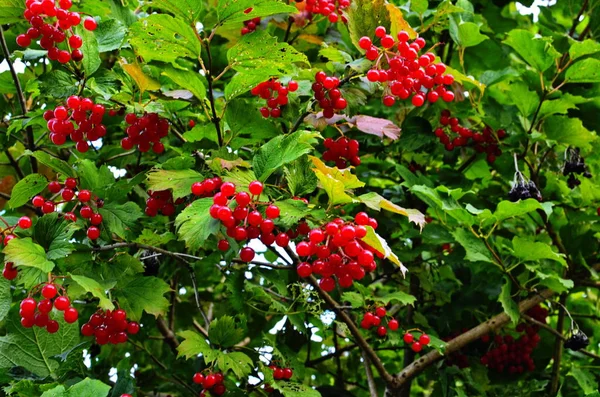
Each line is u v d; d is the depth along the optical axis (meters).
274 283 1.50
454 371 1.59
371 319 1.51
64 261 1.36
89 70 1.36
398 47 1.39
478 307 1.64
